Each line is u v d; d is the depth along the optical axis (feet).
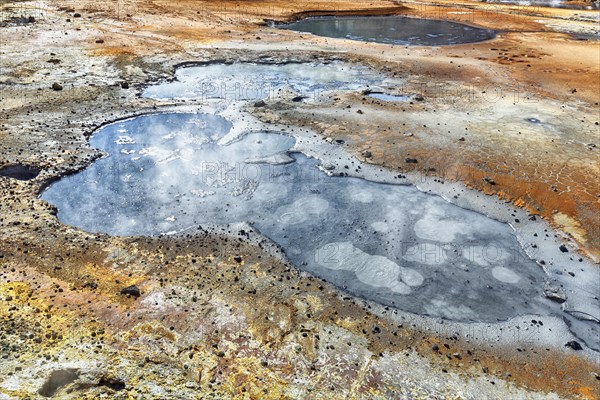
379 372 17.35
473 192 29.01
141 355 16.83
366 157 32.42
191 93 42.93
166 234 24.14
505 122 38.60
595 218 26.73
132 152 32.09
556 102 43.55
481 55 59.47
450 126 37.45
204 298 20.02
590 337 19.80
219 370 16.67
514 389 17.17
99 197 27.02
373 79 48.42
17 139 31.65
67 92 40.60
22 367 15.30
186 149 32.86
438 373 17.58
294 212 26.63
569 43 67.21
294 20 78.13
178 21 68.33
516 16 87.25
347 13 84.99
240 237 24.25
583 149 34.22
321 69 50.93
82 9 69.92
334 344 18.39
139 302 19.45
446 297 21.40
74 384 14.96
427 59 55.93
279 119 37.68
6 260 21.18
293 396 16.01
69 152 30.94
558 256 24.09
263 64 51.80
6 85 40.98
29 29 57.72
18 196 25.96
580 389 17.39
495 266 23.38
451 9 92.32
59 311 18.51
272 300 20.31
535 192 28.89
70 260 21.62
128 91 42.04
